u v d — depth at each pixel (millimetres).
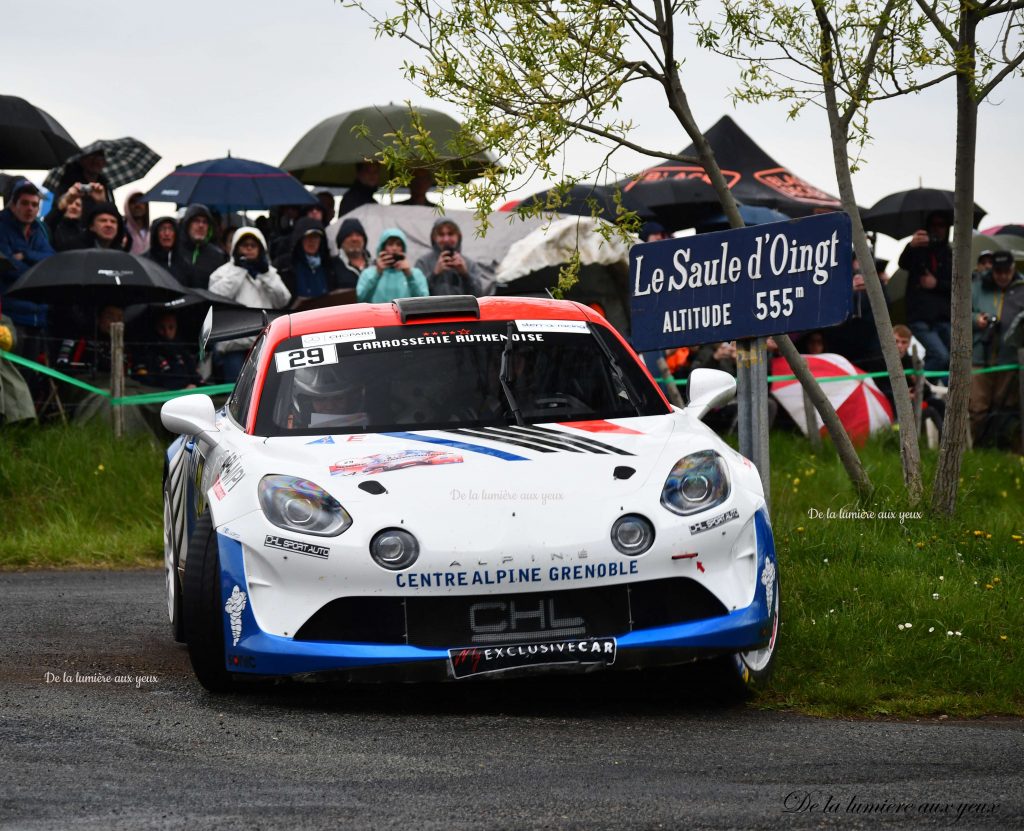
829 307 22016
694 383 22906
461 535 17766
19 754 16031
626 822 13211
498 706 18719
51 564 36031
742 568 18734
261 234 47125
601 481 18578
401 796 14148
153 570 35219
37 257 44406
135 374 44688
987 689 19688
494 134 27141
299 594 18031
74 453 41875
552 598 17875
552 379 21922
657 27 29078
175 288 43094
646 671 20797
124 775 15070
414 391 21438
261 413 21203
